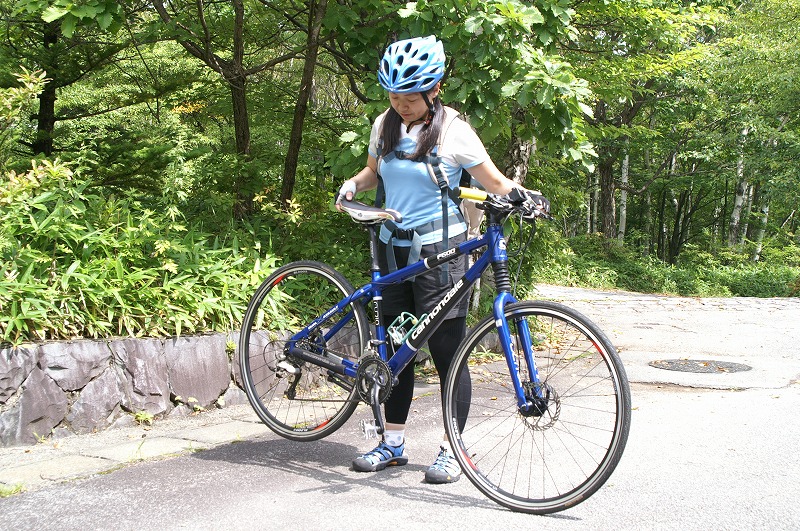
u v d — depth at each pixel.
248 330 3.86
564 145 5.25
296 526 2.59
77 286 4.26
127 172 6.14
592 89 9.16
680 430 3.95
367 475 3.23
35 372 3.74
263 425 4.10
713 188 34.22
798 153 22.88
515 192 2.97
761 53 20.73
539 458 3.38
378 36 6.07
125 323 4.31
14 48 6.66
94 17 4.83
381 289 3.35
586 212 34.81
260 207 6.67
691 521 2.64
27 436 3.69
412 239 3.18
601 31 10.20
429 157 3.12
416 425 4.08
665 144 27.62
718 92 23.81
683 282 24.69
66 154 5.60
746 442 3.70
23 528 2.56
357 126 5.47
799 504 2.81
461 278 3.13
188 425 4.16
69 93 8.72
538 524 2.64
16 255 4.21
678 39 11.72
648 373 5.81
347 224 6.58
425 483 3.13
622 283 23.98
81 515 2.69
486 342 3.62
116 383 4.08
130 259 4.79
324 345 3.60
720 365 6.30
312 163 7.03
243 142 6.88
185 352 4.43
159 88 7.64
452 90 5.12
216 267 5.11
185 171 6.38
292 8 7.48
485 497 2.96
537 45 5.67
